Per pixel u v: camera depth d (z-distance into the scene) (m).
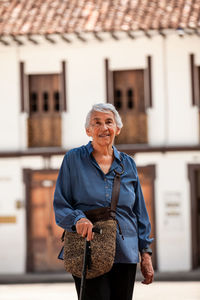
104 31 19.30
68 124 19.86
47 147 20.03
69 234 4.21
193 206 19.20
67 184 4.32
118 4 21.03
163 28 19.19
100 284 4.16
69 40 19.64
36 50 20.00
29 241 19.70
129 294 4.34
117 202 4.28
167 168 19.42
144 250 4.55
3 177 19.98
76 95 19.86
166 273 18.47
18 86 20.09
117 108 19.84
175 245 19.17
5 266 19.70
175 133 19.53
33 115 20.17
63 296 13.98
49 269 19.62
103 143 4.31
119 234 4.25
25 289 15.99
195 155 19.31
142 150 19.50
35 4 21.52
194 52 19.50
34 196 19.88
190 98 19.50
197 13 20.03
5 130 20.12
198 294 13.74
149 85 19.61
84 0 21.55
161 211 19.33
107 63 19.73
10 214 19.83
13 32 19.55
